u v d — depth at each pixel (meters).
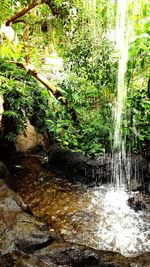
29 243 2.77
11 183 4.64
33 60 5.84
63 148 5.22
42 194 4.45
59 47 5.38
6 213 3.15
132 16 5.01
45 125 6.12
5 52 4.96
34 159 5.50
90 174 4.73
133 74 5.70
